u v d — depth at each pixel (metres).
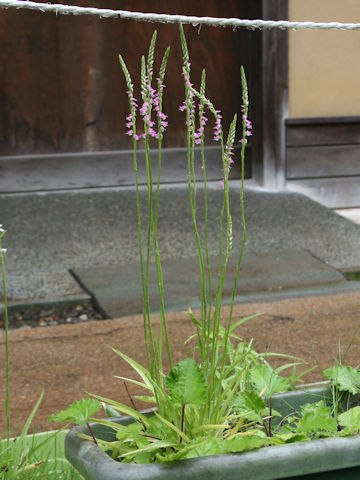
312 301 4.67
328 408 1.77
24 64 7.21
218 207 7.00
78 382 3.33
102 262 5.72
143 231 6.39
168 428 1.62
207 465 1.43
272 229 6.52
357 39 7.67
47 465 1.97
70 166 7.35
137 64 7.46
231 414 1.80
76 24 7.30
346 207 7.80
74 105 7.36
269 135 7.53
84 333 4.08
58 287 5.20
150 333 1.66
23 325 4.58
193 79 7.61
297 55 7.52
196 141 1.67
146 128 1.61
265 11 7.43
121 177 7.50
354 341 3.82
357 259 5.91
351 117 7.68
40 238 6.16
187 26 7.50
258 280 5.29
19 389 3.24
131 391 3.19
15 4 1.53
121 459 1.63
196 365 1.57
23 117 7.23
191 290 5.05
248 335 3.96
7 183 7.19
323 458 1.48
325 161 7.69
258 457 1.45
